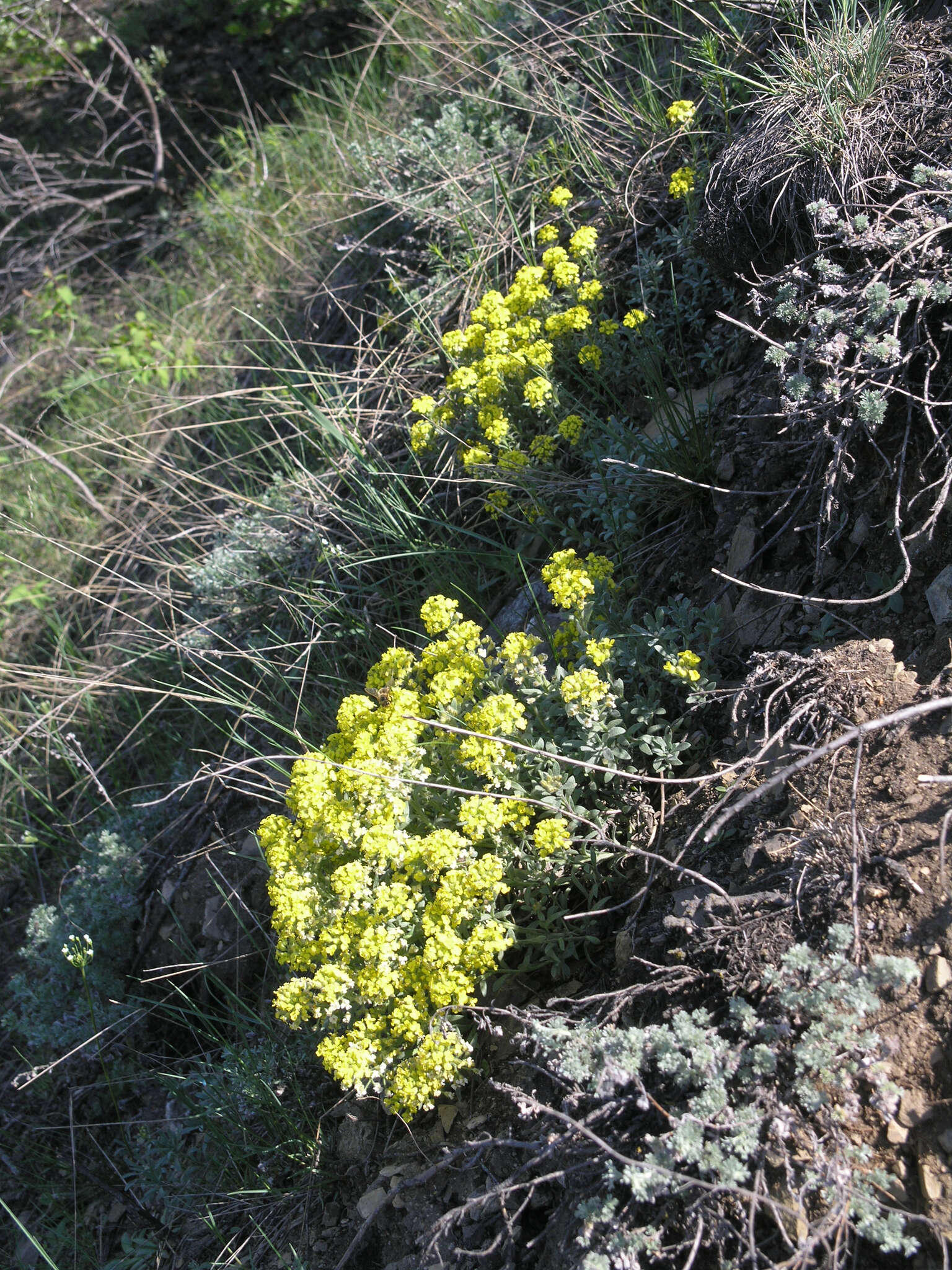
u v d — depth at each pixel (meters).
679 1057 0.47
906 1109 0.44
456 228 0.96
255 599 0.90
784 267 0.70
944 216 0.60
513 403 0.79
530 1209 0.52
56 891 0.94
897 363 0.58
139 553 1.07
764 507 0.65
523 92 0.98
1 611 1.12
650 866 0.58
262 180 1.33
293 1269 0.58
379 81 1.32
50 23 1.71
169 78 1.69
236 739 0.75
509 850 0.58
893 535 0.59
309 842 0.60
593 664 0.62
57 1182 0.75
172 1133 0.71
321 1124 0.64
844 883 0.50
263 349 1.14
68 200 1.50
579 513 0.76
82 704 0.98
